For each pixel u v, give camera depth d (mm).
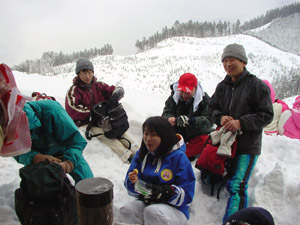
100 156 3516
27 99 1693
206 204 2721
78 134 2199
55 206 1596
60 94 6309
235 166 2641
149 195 2070
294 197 2420
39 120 2039
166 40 153875
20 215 1674
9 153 1658
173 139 2219
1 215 2086
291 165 3051
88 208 1397
